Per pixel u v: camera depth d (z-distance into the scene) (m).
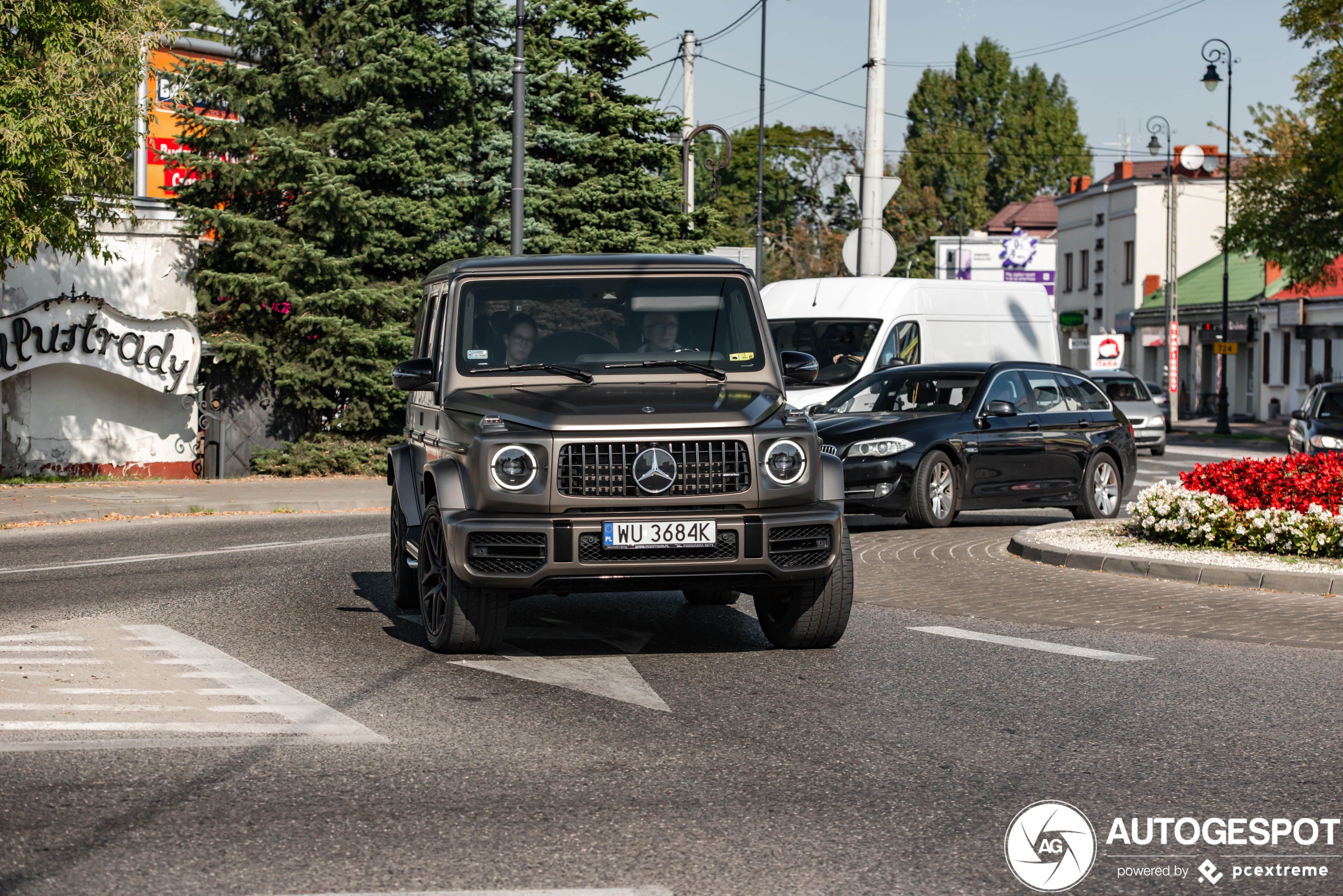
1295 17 37.31
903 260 99.19
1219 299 60.88
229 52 26.09
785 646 8.48
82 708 6.82
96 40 18.39
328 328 23.59
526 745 6.13
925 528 16.02
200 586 11.40
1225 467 13.55
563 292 8.70
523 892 4.32
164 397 24.47
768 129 89.56
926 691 7.30
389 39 24.27
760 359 8.61
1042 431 16.78
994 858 4.69
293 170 23.59
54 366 23.30
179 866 4.54
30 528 16.95
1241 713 6.86
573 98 27.48
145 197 24.42
